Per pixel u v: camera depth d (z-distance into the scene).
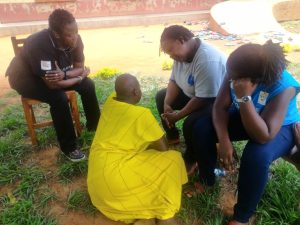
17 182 3.09
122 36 9.05
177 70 3.02
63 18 2.85
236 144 3.40
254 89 2.11
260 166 2.13
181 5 11.02
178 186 2.54
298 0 10.35
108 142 2.52
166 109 3.11
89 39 8.75
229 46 7.55
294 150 2.40
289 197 2.59
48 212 2.72
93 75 5.67
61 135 3.23
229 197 2.78
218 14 9.51
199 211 2.64
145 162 2.53
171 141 3.51
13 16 9.56
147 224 2.45
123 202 2.48
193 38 2.74
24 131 3.87
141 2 10.57
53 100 3.13
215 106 2.51
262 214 2.52
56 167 3.28
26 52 3.02
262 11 9.66
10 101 4.87
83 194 2.88
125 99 2.56
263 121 2.11
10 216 2.64
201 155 2.63
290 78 2.23
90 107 3.65
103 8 10.27
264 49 2.04
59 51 3.10
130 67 6.27
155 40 8.51
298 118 2.39
